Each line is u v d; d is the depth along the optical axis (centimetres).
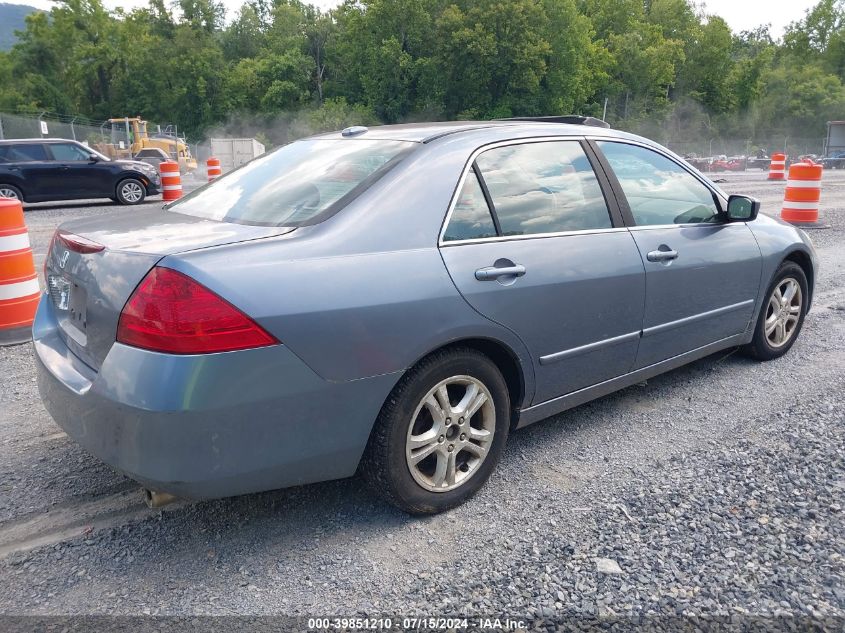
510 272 304
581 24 6391
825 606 240
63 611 242
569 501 312
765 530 284
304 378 250
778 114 8638
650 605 241
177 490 241
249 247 252
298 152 358
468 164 313
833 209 1395
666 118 7788
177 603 246
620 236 363
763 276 457
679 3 8675
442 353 288
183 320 231
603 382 368
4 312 541
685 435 378
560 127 367
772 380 458
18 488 325
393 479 281
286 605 245
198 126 7400
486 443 312
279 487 263
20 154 1545
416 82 6531
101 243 272
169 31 7650
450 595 248
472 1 6250
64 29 7325
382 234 277
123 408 237
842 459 343
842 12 9500
